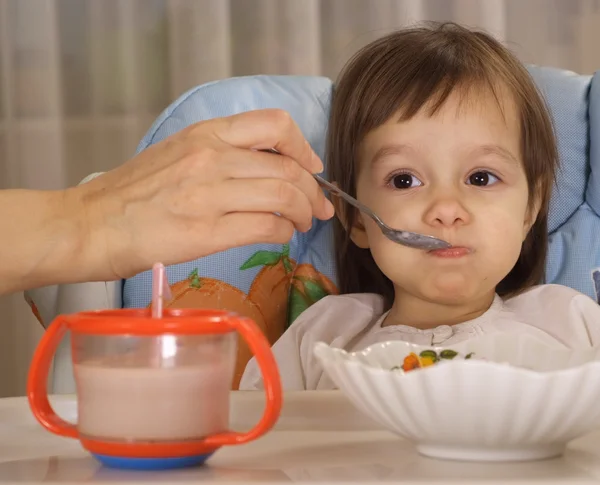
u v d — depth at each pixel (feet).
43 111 7.16
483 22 6.86
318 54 7.04
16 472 1.73
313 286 4.15
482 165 3.69
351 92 4.01
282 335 3.91
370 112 3.85
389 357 2.29
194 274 3.87
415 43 4.05
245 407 2.35
